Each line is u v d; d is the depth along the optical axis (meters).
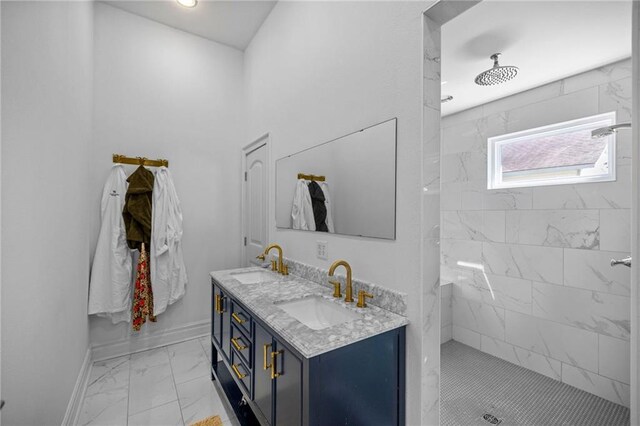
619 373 1.98
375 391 1.22
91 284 2.36
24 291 1.07
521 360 2.47
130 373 2.29
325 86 1.85
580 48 1.93
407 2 1.31
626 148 1.99
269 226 2.57
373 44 1.49
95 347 2.47
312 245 1.98
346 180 1.66
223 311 2.00
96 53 2.50
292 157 2.21
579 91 2.23
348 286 1.50
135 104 2.67
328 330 1.18
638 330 0.76
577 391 2.12
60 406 1.50
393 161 1.36
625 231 1.98
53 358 1.38
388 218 1.39
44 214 1.26
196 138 2.98
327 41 1.83
